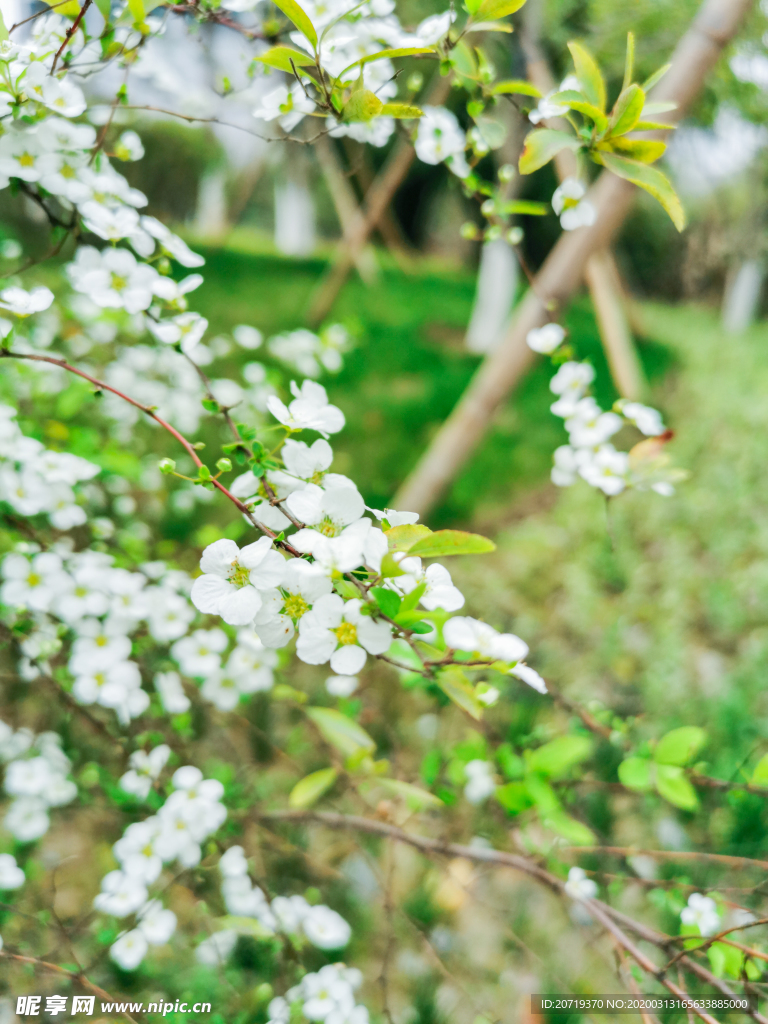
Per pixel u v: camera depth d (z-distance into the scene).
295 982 0.16
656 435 0.15
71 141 0.12
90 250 0.12
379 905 0.21
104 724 0.19
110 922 0.16
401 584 0.10
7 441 0.14
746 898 0.20
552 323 0.16
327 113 0.12
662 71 0.11
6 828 0.19
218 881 0.18
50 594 0.15
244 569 0.10
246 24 0.15
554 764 0.16
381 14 0.13
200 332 0.12
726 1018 0.17
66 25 0.13
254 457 0.11
